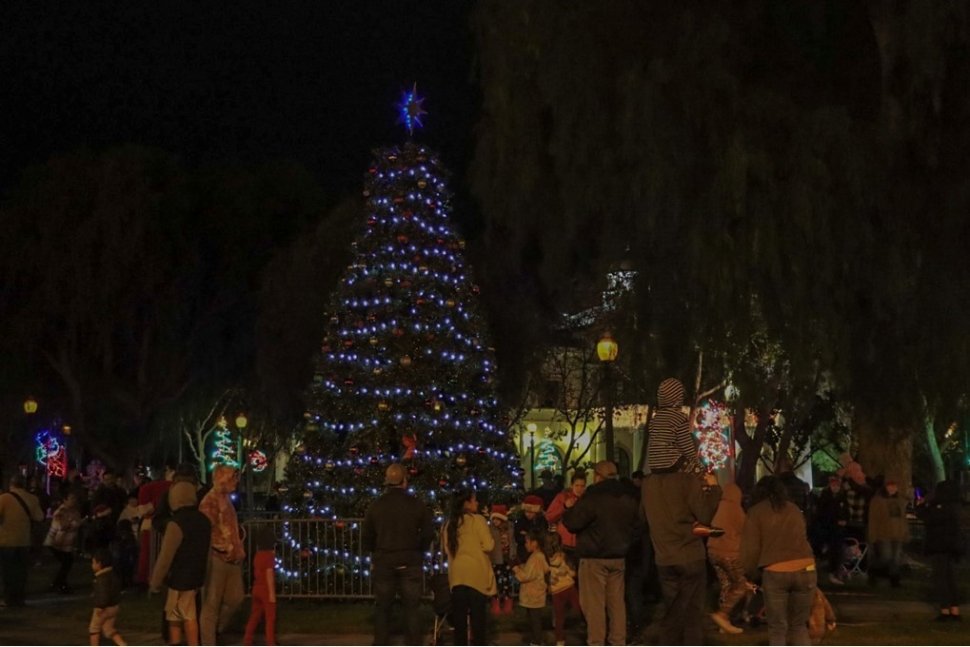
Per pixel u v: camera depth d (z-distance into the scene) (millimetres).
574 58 15266
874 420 15453
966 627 13477
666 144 14344
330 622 14406
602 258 15578
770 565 9469
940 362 14438
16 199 38656
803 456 41156
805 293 13656
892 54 14516
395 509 11219
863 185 13750
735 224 14102
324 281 29594
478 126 16828
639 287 15273
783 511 9539
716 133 14406
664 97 14445
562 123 15266
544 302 26625
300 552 15875
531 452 35875
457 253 17781
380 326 16750
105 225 36750
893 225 14141
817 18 15242
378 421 16469
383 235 17219
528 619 13906
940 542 14109
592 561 10625
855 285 14125
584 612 10672
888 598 16469
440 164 17922
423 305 16859
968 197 14141
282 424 34500
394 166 17516
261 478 55562
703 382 19875
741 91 14625
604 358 15867
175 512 10797
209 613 11289
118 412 41938
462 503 11516
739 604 13406
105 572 12242
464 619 11258
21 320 37656
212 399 43656
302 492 16938
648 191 14211
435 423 16438
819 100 15031
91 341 39281
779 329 14023
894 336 14727
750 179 13859
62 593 19297
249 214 40219
